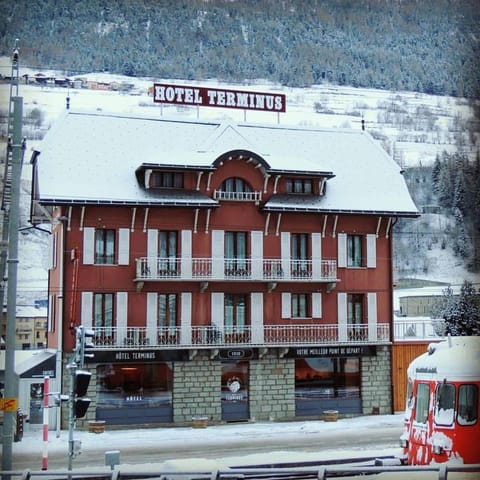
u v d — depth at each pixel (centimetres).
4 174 3053
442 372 2216
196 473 1591
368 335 4753
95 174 4466
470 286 5609
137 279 4362
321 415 4622
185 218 4528
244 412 4503
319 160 5022
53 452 3369
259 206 4659
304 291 4709
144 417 4309
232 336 4509
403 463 2361
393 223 4906
